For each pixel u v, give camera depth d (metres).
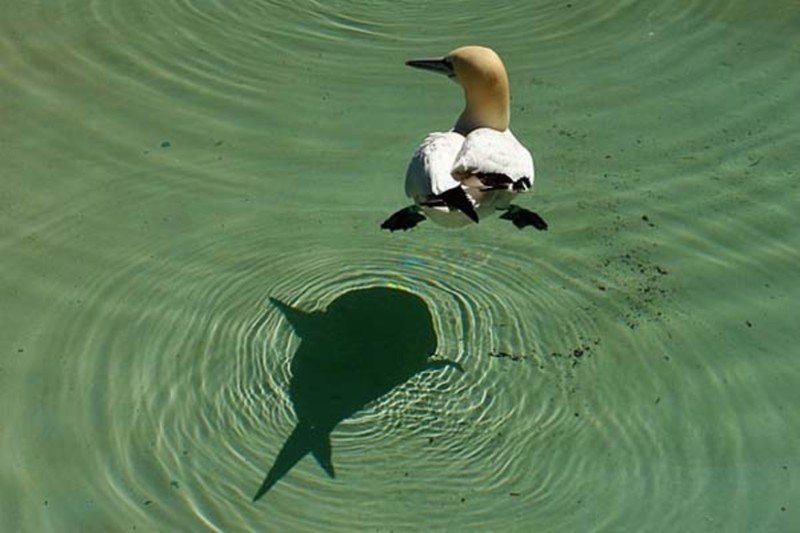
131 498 3.00
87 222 3.52
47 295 3.36
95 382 3.20
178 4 4.11
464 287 3.40
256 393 3.19
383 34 4.04
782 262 3.43
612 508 3.00
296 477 3.04
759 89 3.86
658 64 3.94
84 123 3.77
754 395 3.18
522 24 4.07
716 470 3.05
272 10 4.11
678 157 3.68
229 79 3.90
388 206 3.57
